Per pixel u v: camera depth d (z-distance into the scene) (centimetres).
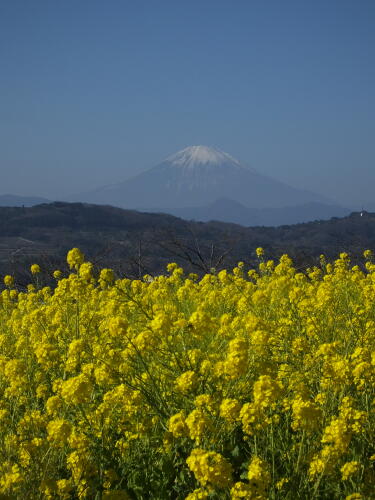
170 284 1166
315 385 536
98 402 550
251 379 511
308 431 413
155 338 525
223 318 655
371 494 404
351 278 1054
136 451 478
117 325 543
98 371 512
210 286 1080
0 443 448
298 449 448
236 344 470
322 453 399
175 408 500
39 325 742
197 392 490
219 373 487
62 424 422
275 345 589
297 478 411
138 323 716
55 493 415
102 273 757
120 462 470
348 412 436
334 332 677
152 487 447
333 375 480
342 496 410
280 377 534
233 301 871
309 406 411
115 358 566
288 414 480
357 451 441
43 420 488
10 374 544
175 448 459
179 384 468
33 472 414
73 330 727
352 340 621
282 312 779
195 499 360
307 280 1173
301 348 594
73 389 455
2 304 1049
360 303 891
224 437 461
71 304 807
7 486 386
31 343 716
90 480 437
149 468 463
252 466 374
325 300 751
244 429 423
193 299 965
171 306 786
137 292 1052
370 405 492
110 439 488
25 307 1033
